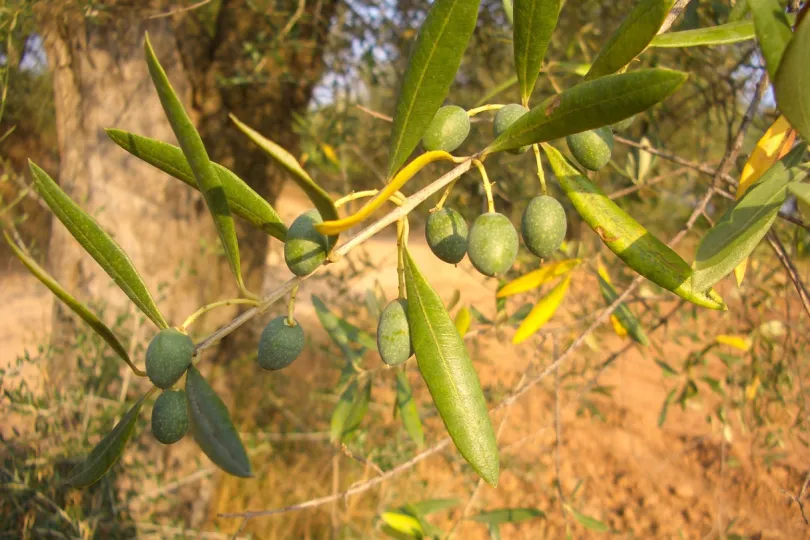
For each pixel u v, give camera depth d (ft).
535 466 17.43
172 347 2.81
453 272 21.80
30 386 14.15
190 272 12.48
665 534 16.75
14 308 21.74
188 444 13.82
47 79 12.91
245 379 17.83
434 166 11.18
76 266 11.92
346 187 11.10
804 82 2.22
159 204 12.27
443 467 17.61
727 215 2.87
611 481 18.97
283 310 17.01
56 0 9.31
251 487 15.99
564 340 11.35
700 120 11.46
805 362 10.14
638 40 3.01
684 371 9.80
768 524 14.79
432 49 3.04
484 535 16.62
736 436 17.62
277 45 11.03
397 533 6.39
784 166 2.91
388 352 3.13
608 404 21.52
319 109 13.16
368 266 13.51
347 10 12.38
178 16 11.75
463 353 3.03
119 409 10.24
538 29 3.22
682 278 3.13
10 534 9.32
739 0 4.78
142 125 11.74
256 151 13.89
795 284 4.61
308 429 16.08
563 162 3.38
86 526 9.04
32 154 14.30
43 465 9.69
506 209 11.45
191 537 12.67
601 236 3.23
